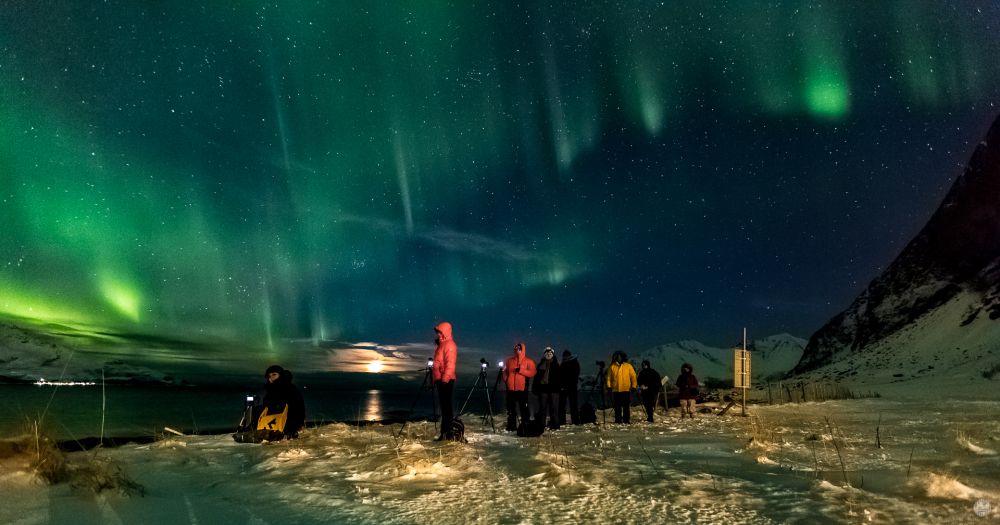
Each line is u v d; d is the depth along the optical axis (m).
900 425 11.07
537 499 4.76
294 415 9.50
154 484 5.38
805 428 10.56
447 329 9.60
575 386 13.41
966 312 49.78
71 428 19.75
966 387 31.03
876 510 4.18
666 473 5.80
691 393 15.27
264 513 4.30
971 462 6.35
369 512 4.35
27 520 3.71
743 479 5.51
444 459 6.85
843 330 64.88
